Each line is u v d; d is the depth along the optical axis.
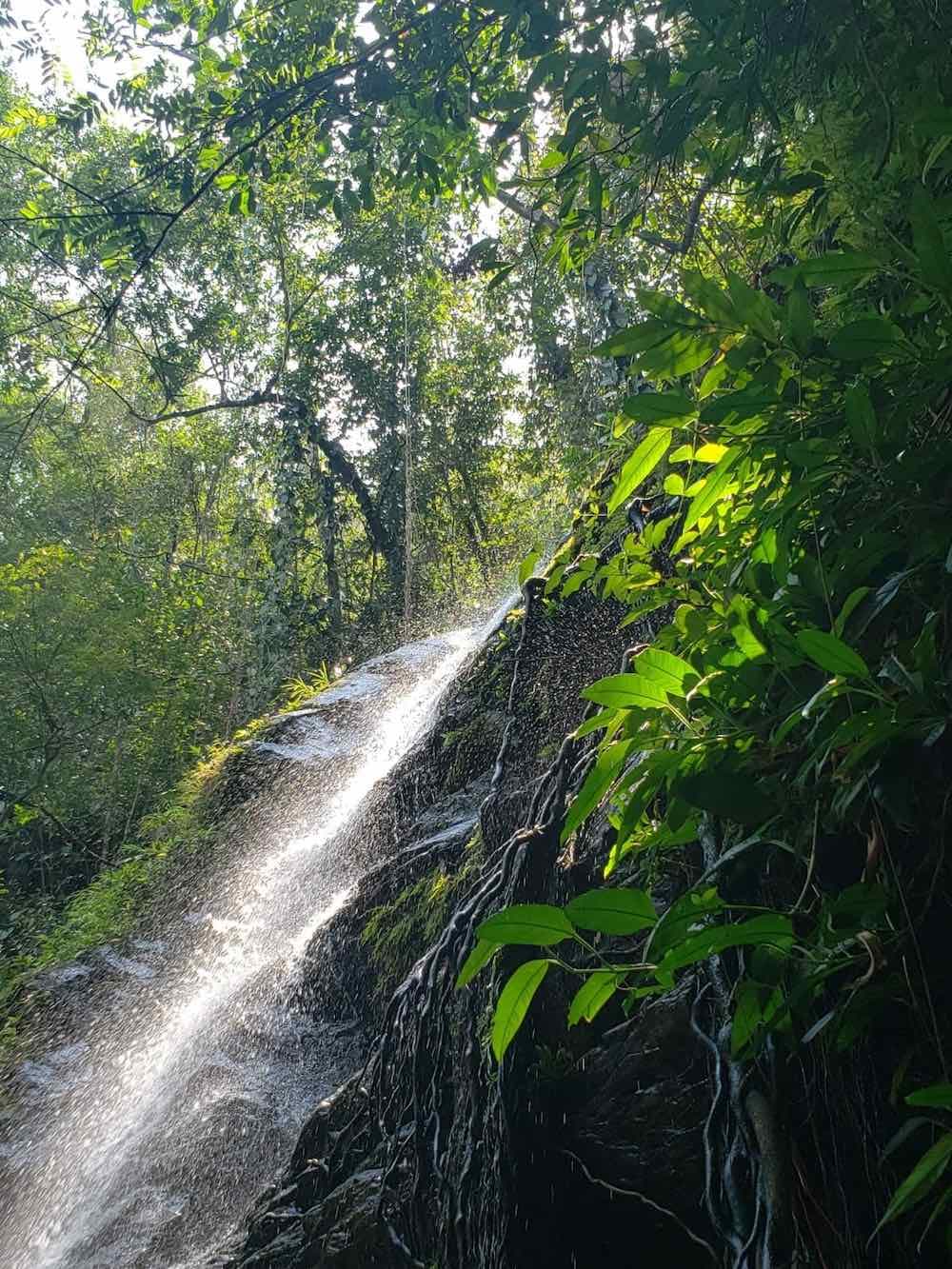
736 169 2.44
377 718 8.98
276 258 17.70
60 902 12.51
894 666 1.21
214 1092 4.30
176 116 3.22
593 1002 1.33
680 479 1.67
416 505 19.91
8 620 14.39
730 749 1.46
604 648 3.50
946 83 1.61
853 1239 1.44
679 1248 1.96
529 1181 2.09
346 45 2.94
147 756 14.62
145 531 19.69
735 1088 1.60
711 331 1.29
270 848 7.77
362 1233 2.55
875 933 1.30
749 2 1.87
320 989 4.52
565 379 11.73
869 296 1.68
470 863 3.71
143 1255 3.77
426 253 17.75
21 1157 5.11
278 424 19.33
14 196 12.78
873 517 1.34
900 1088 1.43
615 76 2.35
